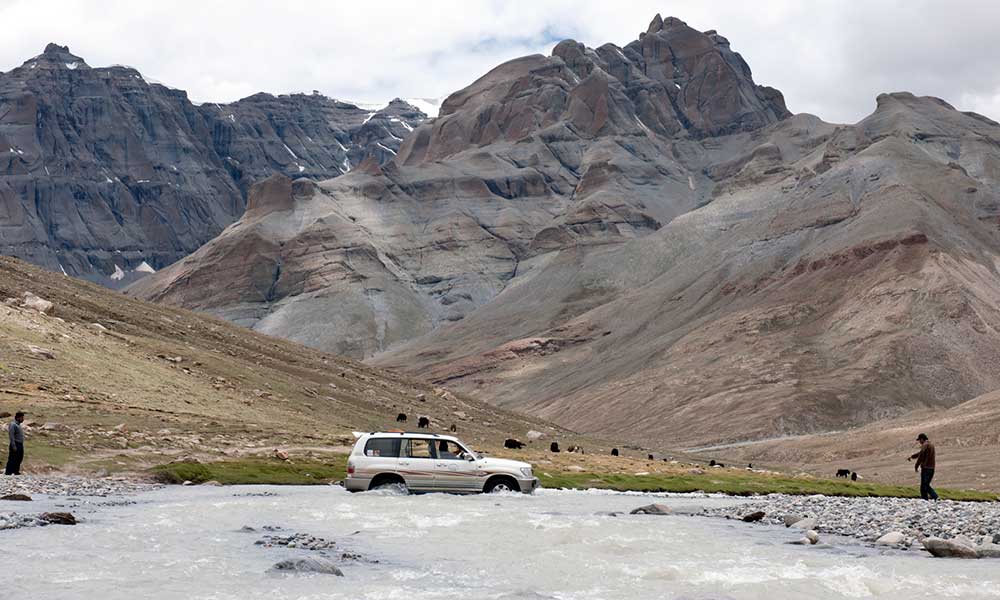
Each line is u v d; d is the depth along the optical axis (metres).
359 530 28.42
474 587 19.17
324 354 163.75
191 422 66.88
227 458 55.56
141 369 85.62
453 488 43.16
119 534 25.62
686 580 20.20
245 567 20.86
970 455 196.12
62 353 79.31
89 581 18.75
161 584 18.62
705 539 28.03
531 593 18.47
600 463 81.38
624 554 24.33
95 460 47.75
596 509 38.94
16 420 42.31
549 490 52.50
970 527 30.80
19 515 28.39
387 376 160.00
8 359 71.56
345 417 99.06
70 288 128.50
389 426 101.44
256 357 127.00
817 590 19.00
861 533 30.11
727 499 52.25
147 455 51.41
